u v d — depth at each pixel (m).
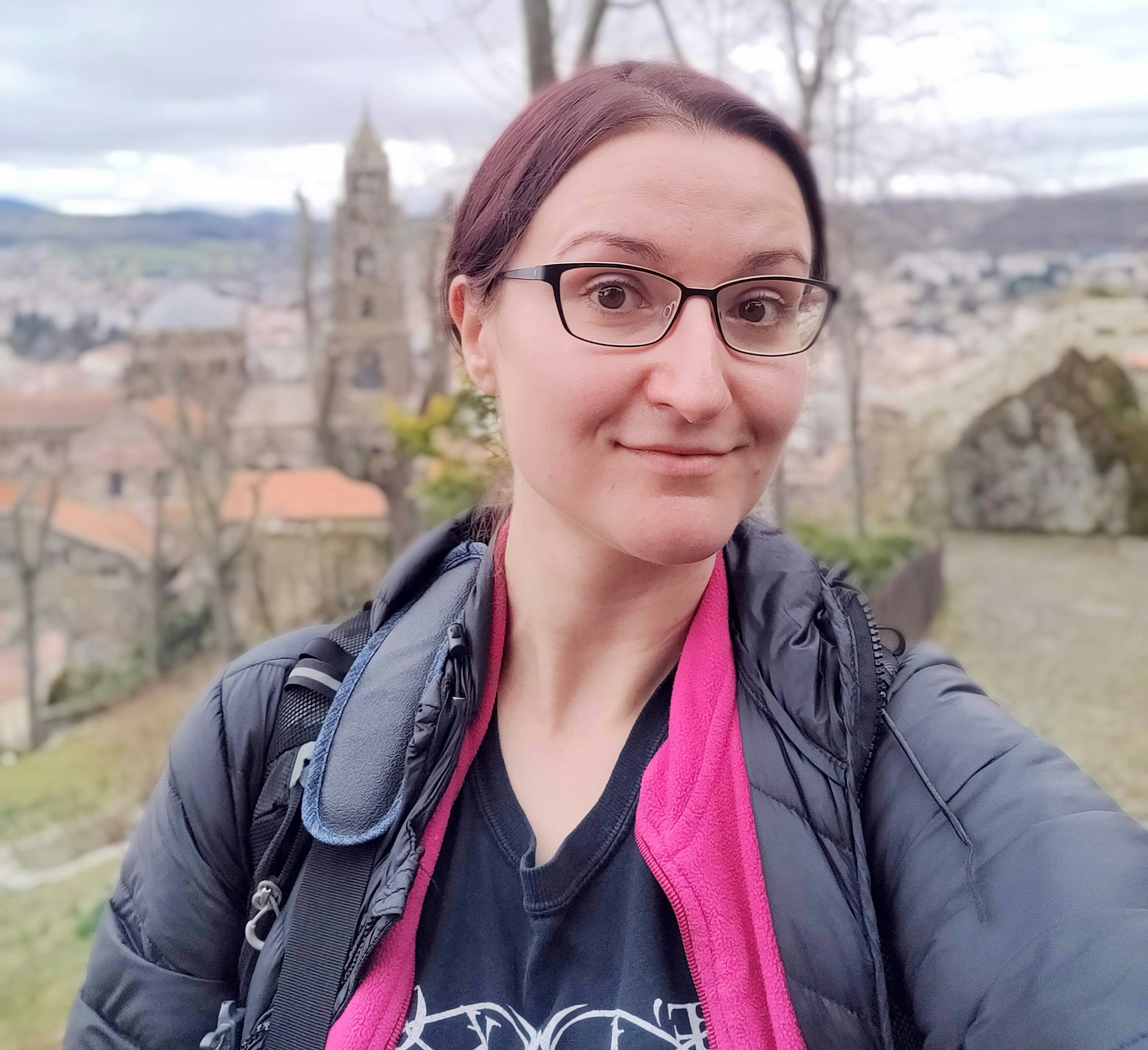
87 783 20.59
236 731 0.91
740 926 0.67
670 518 0.68
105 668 30.53
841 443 15.55
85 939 11.16
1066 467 19.52
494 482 0.99
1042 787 0.65
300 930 0.79
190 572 32.16
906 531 14.65
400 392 35.22
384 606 0.96
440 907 0.76
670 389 0.65
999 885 0.62
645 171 0.67
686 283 0.68
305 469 35.34
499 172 0.77
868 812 0.69
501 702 0.85
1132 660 10.97
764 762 0.70
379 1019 0.73
